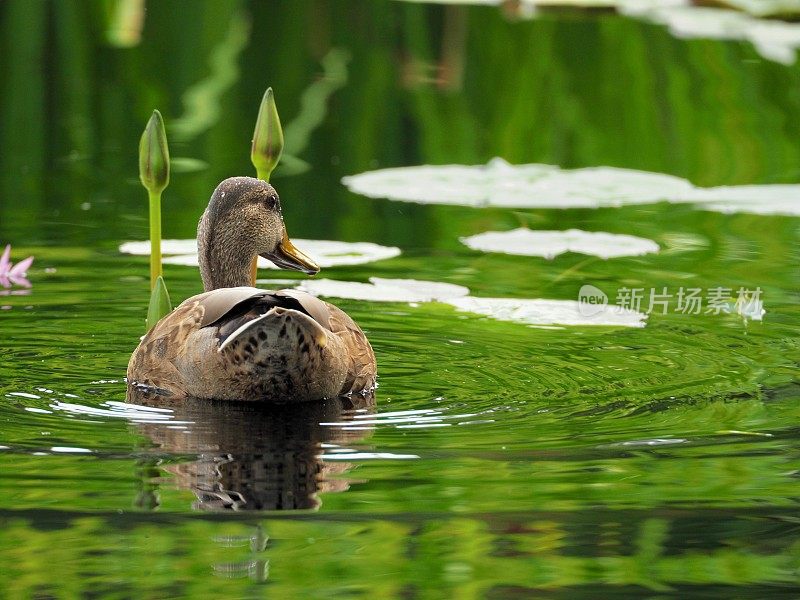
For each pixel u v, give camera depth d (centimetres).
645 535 707
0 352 1079
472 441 865
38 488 764
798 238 1527
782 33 2445
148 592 630
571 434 882
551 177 1728
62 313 1202
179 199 1645
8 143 1923
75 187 1706
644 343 1134
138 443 853
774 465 818
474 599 627
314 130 2011
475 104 2128
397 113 2081
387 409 942
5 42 2289
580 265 1413
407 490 770
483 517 728
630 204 1686
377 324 1194
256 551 679
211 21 2352
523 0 2627
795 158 1900
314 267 1198
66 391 979
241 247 1182
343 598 627
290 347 916
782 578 652
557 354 1097
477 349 1113
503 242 1446
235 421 909
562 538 702
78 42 2328
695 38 2447
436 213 1664
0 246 1423
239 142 1922
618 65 2284
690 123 2055
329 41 2416
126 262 1382
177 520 719
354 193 1733
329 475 794
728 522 725
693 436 877
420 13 2578
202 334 955
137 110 2080
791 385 1004
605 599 628
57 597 623
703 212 1672
